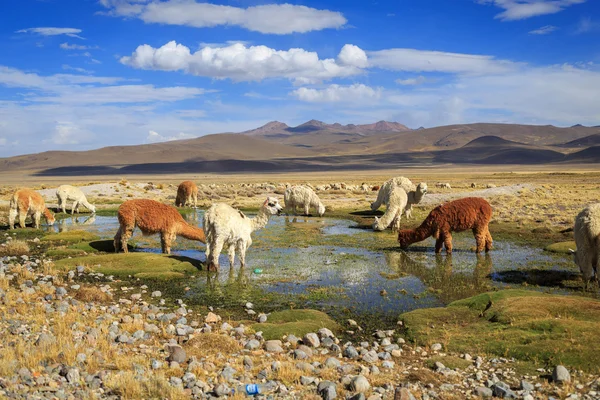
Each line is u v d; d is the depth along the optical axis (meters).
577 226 12.81
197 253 18.30
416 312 10.84
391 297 12.62
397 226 23.73
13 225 24.08
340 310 11.52
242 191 44.06
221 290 13.29
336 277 14.73
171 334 9.35
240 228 15.59
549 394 6.73
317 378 7.24
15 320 9.38
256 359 8.04
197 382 6.79
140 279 14.35
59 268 15.17
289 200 29.62
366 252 18.56
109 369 7.30
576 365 7.52
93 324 9.47
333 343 9.03
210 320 10.44
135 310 11.04
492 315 10.10
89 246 18.69
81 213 30.97
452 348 8.73
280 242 20.70
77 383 6.64
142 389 6.55
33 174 190.88
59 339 8.09
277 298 12.52
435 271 15.41
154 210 16.97
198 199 39.88
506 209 29.22
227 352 8.33
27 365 7.11
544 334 8.57
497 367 7.78
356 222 26.94
